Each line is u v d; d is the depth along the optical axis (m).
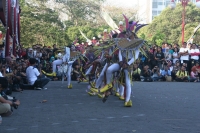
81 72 15.30
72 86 15.17
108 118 7.96
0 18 17.28
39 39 35.09
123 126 7.14
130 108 9.37
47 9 36.53
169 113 8.63
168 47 20.44
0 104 7.38
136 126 7.15
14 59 15.66
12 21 17.02
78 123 7.41
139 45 9.48
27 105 9.77
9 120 7.67
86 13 44.12
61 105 9.83
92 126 7.12
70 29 38.56
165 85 16.19
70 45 14.43
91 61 13.34
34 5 36.72
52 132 6.60
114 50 9.67
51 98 11.27
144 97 11.62
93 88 11.95
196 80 18.91
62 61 14.65
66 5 43.53
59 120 7.71
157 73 19.23
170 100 10.95
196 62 19.45
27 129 6.84
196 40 48.47
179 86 15.76
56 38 35.38
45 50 20.20
